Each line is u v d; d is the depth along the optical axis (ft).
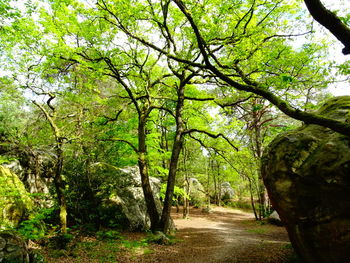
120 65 35.35
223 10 22.17
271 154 18.08
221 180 89.30
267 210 63.87
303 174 15.11
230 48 27.22
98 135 31.22
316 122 11.83
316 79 25.93
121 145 46.83
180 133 37.65
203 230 45.96
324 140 15.33
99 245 27.27
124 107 40.06
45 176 39.37
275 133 57.67
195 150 74.28
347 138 14.12
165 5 24.34
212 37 24.11
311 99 55.36
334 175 13.52
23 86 27.61
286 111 13.32
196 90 43.27
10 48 26.03
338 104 17.87
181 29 28.40
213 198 103.40
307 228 14.83
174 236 36.99
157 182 48.34
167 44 36.96
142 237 33.96
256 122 52.85
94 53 31.55
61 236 24.61
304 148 15.98
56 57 28.30
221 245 31.50
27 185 35.88
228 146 45.44
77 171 33.63
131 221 37.32
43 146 27.71
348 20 13.03
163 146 68.54
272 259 22.40
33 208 30.19
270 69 24.39
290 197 15.65
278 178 16.70
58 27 28.66
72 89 31.89
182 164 70.44
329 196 13.75
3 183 26.76
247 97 33.47
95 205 35.14
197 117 51.83
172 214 73.31
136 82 42.83
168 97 42.04
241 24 27.12
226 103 36.32
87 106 31.07
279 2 23.56
